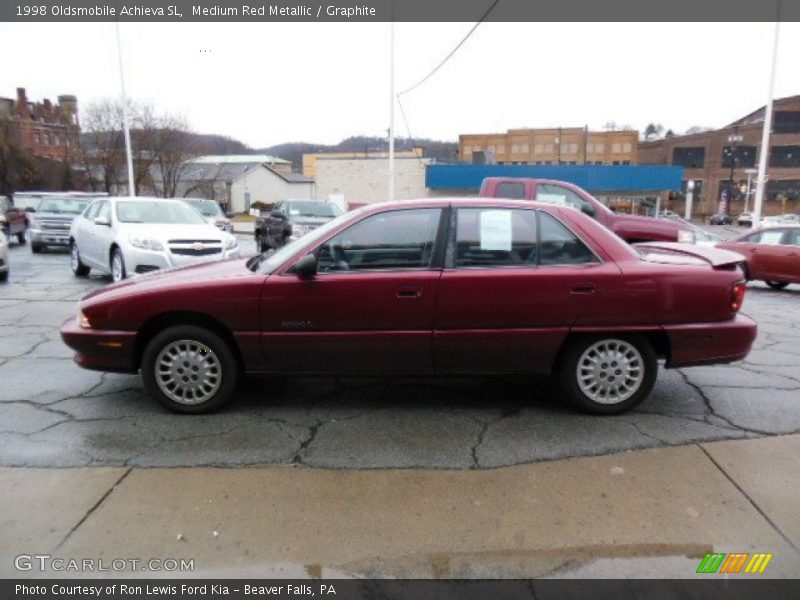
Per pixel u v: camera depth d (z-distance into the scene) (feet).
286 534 9.32
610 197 120.67
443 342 13.39
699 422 13.61
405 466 11.46
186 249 29.01
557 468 11.38
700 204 244.63
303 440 12.60
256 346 13.47
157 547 9.00
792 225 44.47
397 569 8.58
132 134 146.10
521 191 29.94
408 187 140.15
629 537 9.27
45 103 228.22
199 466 11.41
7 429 13.07
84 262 36.29
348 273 13.37
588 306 13.29
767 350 20.74
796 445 12.37
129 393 15.44
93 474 11.06
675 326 13.43
